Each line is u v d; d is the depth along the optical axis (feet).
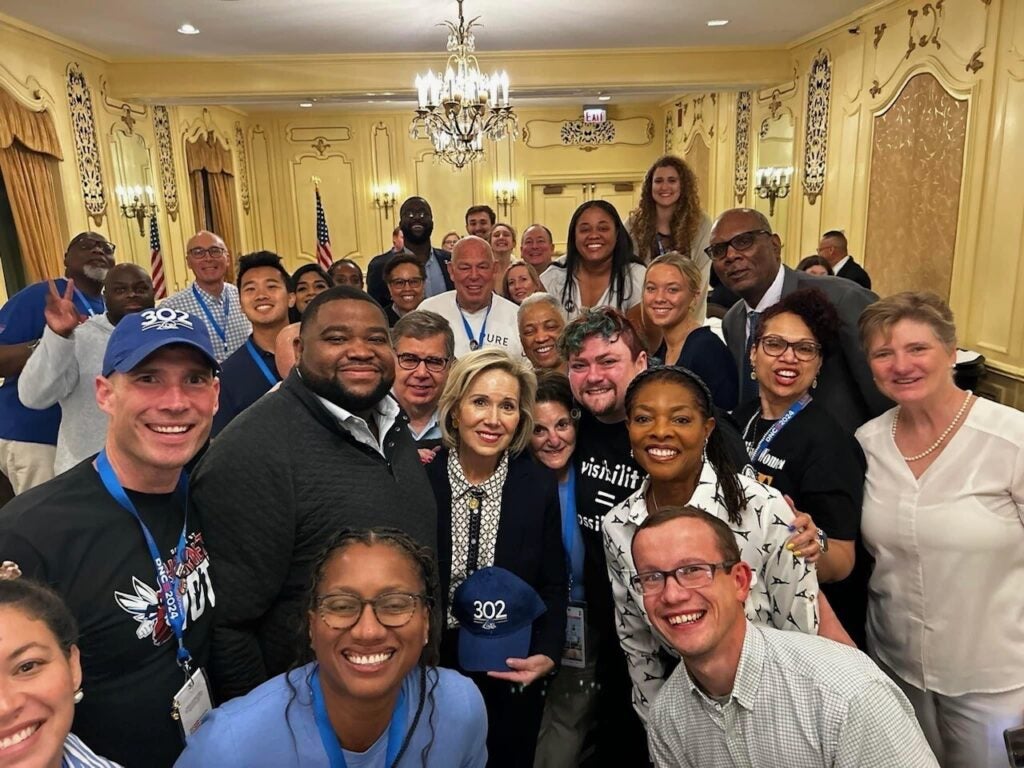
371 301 4.95
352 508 4.75
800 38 21.24
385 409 5.21
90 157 20.56
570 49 21.97
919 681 5.68
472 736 4.05
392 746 3.78
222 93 22.26
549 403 6.18
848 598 6.52
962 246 15.31
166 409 4.00
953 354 5.45
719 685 4.18
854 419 6.88
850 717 3.83
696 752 4.44
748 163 25.82
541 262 16.46
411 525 5.11
